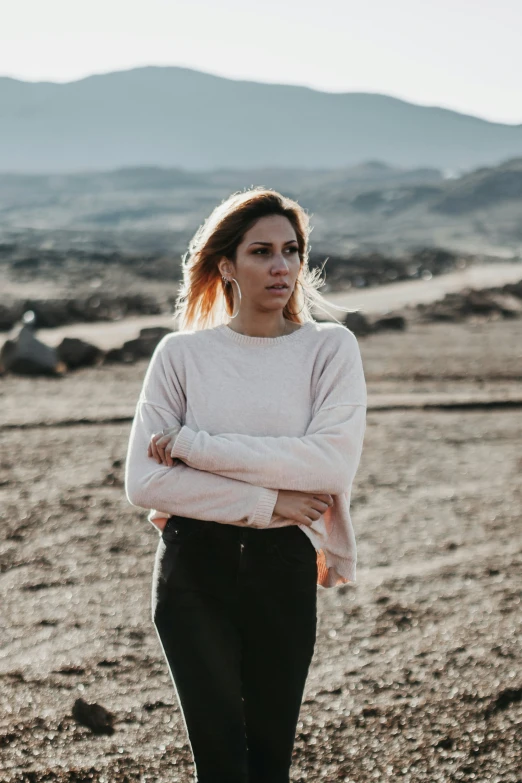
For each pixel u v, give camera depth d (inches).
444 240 7111.2
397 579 202.7
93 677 152.1
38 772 122.3
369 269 1979.6
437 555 221.5
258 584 87.9
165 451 90.2
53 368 609.6
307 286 104.2
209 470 88.8
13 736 131.5
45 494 282.8
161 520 97.3
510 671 150.8
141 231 6333.7
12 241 4660.4
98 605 187.3
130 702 143.1
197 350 94.7
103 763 125.1
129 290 1573.6
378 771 122.9
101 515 258.5
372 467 329.1
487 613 178.9
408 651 161.3
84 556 220.8
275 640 88.4
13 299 1305.4
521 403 471.5
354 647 164.4
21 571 209.0
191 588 88.6
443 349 730.8
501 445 370.6
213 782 87.0
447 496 284.8
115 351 676.1
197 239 99.0
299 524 90.6
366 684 148.7
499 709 138.1
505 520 253.4
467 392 517.7
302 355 94.8
